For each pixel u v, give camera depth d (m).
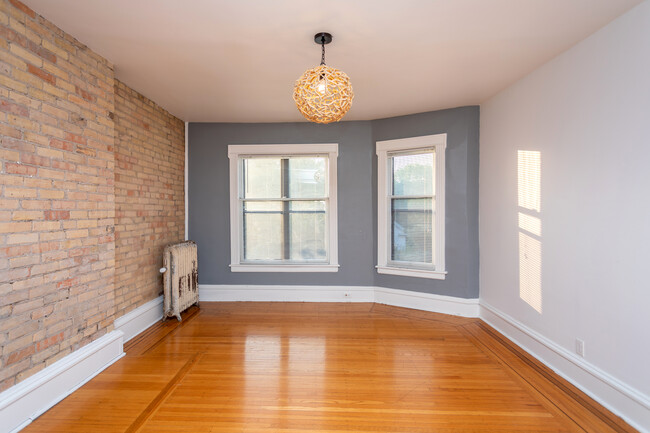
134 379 2.52
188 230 4.61
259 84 3.28
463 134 3.92
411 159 4.28
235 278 4.64
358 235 4.55
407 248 4.32
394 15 2.14
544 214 2.79
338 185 4.56
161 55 2.69
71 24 2.25
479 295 3.92
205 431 1.94
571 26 2.23
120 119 3.18
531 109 2.96
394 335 3.38
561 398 2.28
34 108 2.11
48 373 2.15
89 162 2.57
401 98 3.66
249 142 4.60
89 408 2.15
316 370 2.66
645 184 1.92
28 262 2.05
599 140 2.24
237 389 2.39
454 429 1.96
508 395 2.31
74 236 2.41
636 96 1.97
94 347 2.56
